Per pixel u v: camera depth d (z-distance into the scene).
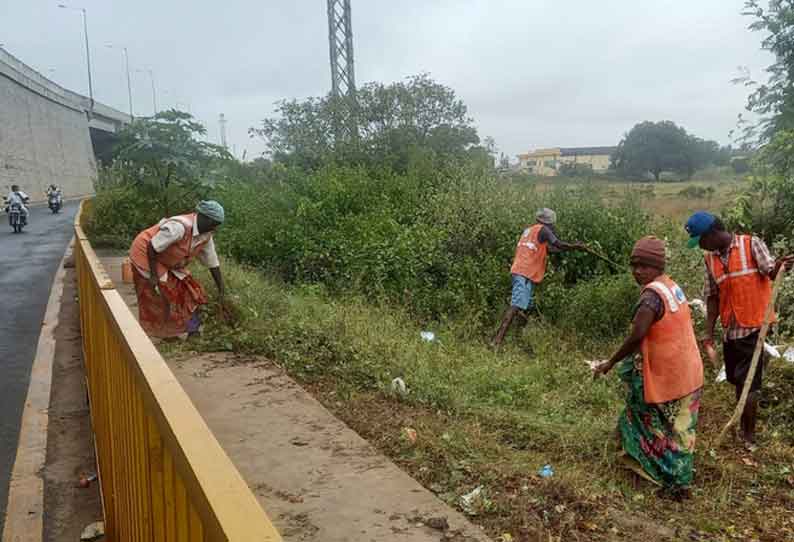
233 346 6.42
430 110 20.38
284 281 11.23
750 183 9.00
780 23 10.05
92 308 4.54
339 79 22.84
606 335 8.09
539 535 3.28
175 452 1.46
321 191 12.66
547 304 8.77
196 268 9.37
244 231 12.43
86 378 6.06
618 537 3.37
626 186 11.34
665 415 3.93
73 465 4.57
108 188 16.52
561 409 5.32
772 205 9.09
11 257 15.41
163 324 6.55
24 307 9.76
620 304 8.10
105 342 3.37
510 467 4.04
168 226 6.32
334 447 4.19
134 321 2.66
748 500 3.91
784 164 9.21
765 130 10.52
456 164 12.94
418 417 4.86
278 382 5.45
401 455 4.18
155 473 1.83
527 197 10.92
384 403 5.16
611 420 4.98
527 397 5.61
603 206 10.43
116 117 61.91
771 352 4.87
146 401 1.88
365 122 19.95
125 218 15.20
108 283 3.82
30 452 4.77
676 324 3.89
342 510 3.42
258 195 13.85
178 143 13.20
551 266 9.38
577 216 10.10
